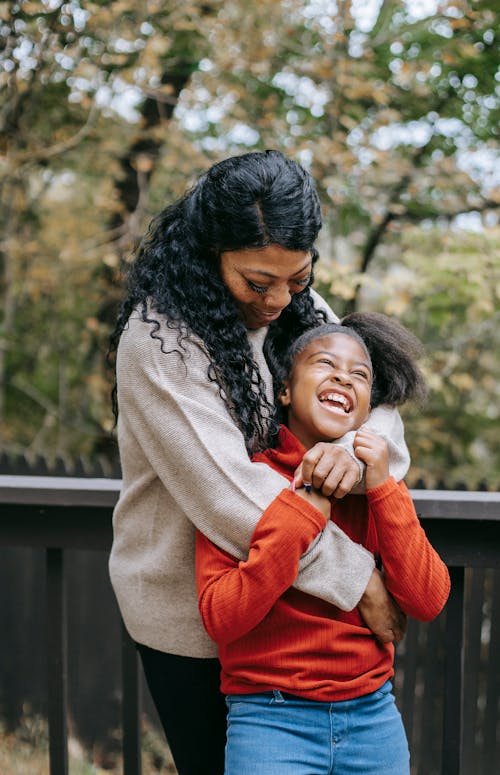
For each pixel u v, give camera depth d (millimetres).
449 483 3059
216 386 1281
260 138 5508
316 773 1249
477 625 2941
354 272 4883
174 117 5746
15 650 3805
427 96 6094
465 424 6867
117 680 3812
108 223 6184
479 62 5949
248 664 1275
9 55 4633
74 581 3801
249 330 1414
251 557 1178
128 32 4699
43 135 5793
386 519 1250
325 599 1227
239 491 1212
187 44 5422
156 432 1261
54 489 1617
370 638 1300
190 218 1288
